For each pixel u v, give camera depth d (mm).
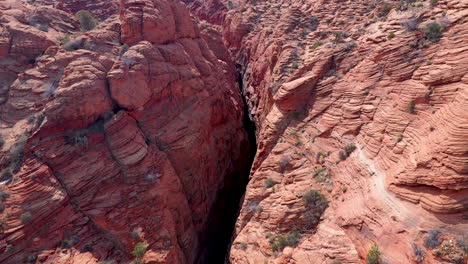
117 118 20672
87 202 17672
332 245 13320
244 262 16281
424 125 13859
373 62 19250
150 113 23156
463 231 10289
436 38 16844
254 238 17078
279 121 22391
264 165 20469
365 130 17078
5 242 14938
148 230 18078
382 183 13844
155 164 20734
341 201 15305
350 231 13430
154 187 19656
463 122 11344
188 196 23391
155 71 24141
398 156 14047
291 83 22391
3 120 20328
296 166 19031
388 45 18609
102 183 18578
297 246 14766
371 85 18484
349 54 21812
